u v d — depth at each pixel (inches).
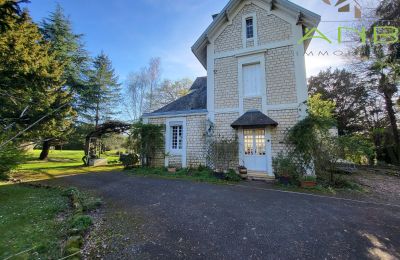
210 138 391.5
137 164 482.0
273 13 377.7
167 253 114.6
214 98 406.3
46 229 146.5
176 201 213.3
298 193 247.4
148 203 207.3
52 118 428.1
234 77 394.9
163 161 444.5
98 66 933.8
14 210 185.2
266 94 365.1
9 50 301.0
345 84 699.4
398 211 182.7
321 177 296.2
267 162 345.1
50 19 647.1
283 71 358.0
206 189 267.4
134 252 115.6
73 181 326.3
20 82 277.7
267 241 128.3
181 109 462.6
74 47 696.4
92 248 120.3
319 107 506.3
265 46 376.8
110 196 235.5
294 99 343.6
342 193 248.7
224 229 145.4
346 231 141.7
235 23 409.4
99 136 615.8
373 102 630.5
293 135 314.3
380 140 622.5
